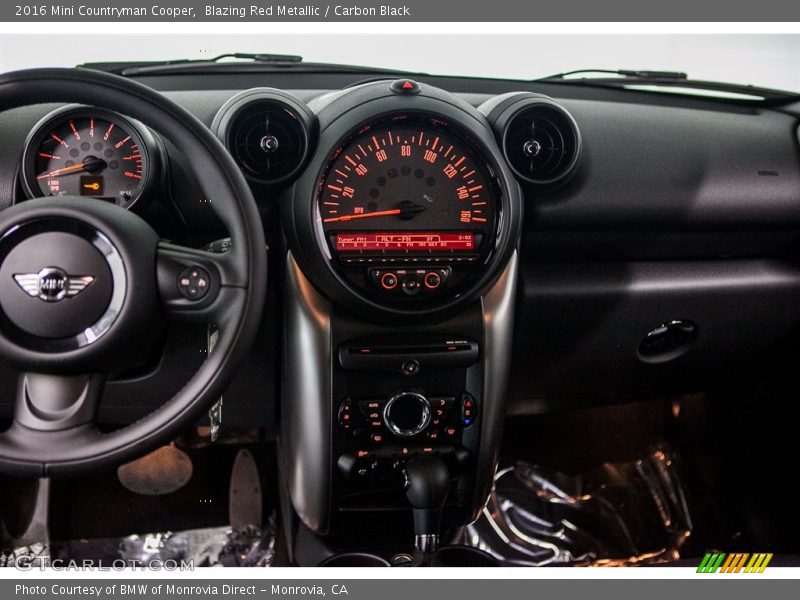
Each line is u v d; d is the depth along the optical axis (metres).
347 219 1.27
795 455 1.66
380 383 1.33
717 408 1.84
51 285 0.93
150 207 1.27
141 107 0.95
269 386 1.48
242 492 1.77
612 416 1.98
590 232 1.48
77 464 0.94
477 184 1.29
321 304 1.30
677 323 1.63
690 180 1.49
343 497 1.37
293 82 1.49
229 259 0.97
